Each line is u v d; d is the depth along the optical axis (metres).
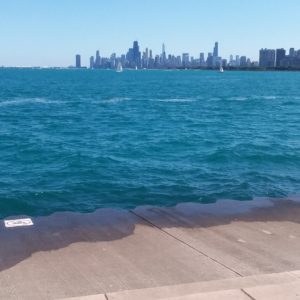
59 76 184.38
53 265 6.73
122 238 7.97
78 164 16.58
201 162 17.28
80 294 5.80
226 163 17.02
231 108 47.47
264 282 5.88
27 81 122.31
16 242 7.76
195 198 11.98
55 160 17.56
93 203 11.69
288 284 5.68
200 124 32.25
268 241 7.83
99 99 59.09
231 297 5.36
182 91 80.81
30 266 6.69
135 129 29.19
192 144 22.12
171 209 10.01
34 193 12.50
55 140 23.56
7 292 5.86
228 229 8.52
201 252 7.26
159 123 32.81
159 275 6.37
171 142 22.94
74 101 55.38
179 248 7.44
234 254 7.18
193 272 6.47
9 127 29.64
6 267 6.66
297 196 11.65
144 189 12.91
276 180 14.22
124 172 15.25
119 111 42.97
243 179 14.23
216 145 21.56
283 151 19.56
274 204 10.52
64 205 11.51
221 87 98.12
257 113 41.88
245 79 157.25
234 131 28.14
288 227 8.69
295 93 77.44
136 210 9.92
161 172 15.25
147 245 7.59
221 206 10.32
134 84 109.94
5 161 17.48
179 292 5.55
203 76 197.25
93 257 7.04
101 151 19.86
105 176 14.61
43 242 7.76
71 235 8.14
